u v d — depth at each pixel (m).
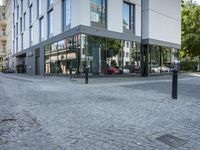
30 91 11.72
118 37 23.31
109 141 4.48
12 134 4.89
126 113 6.70
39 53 31.12
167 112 6.85
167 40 29.28
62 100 8.90
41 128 5.31
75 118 6.16
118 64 23.34
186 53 39.19
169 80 19.38
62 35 23.36
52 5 26.44
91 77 20.73
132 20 25.36
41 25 30.86
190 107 7.57
